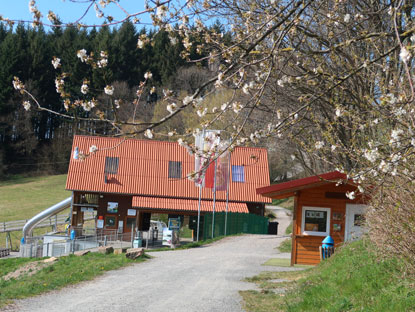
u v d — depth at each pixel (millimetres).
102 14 5871
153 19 6832
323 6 10750
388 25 13172
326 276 12570
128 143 48938
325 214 19906
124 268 17906
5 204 70125
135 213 44594
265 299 11805
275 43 6703
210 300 11703
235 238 33594
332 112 13906
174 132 7344
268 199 45781
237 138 7711
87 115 44031
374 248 11969
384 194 9898
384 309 8078
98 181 44969
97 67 6246
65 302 11328
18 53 85375
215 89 6996
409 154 7188
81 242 31359
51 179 89312
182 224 44594
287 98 14344
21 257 31656
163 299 11797
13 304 11047
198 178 7238
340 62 12578
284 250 27656
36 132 93875
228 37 10812
